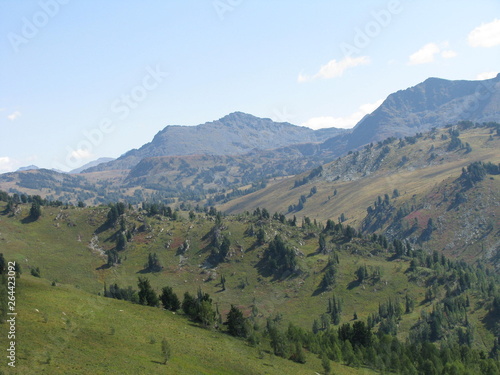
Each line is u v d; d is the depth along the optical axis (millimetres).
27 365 63375
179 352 90562
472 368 123188
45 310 91625
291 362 106188
